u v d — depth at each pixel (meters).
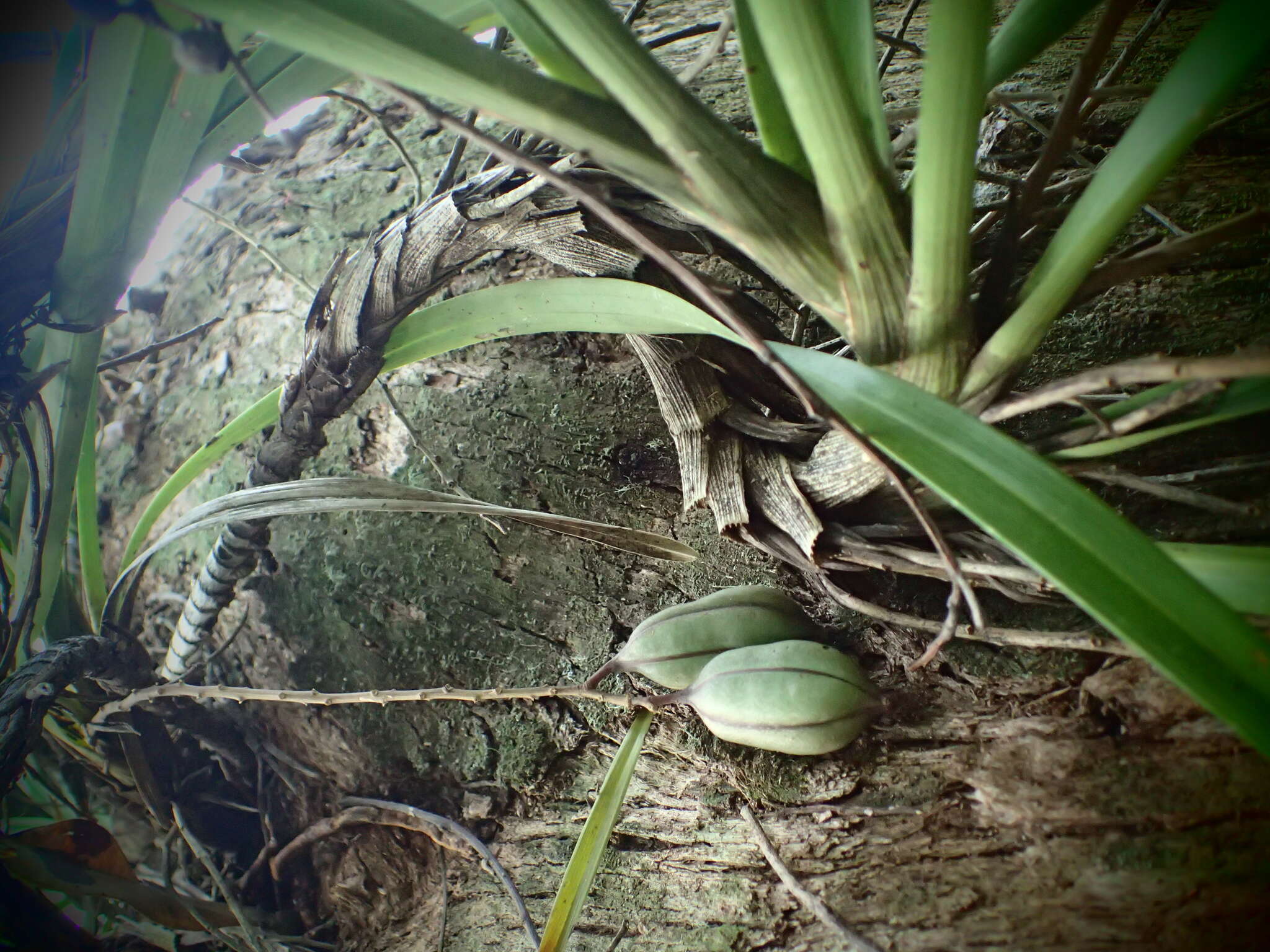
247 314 0.27
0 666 0.21
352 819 0.20
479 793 0.19
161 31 0.12
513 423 0.21
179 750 0.24
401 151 0.17
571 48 0.11
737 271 0.20
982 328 0.13
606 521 0.20
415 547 0.21
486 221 0.16
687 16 0.28
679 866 0.17
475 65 0.11
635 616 0.19
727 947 0.16
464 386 0.22
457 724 0.20
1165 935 0.13
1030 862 0.14
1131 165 0.10
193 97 0.14
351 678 0.21
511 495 0.21
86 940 0.22
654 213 0.15
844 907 0.15
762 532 0.16
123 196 0.15
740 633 0.16
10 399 0.20
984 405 0.13
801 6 0.10
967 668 0.16
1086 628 0.15
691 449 0.16
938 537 0.12
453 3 0.14
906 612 0.17
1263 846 0.13
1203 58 0.09
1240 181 0.18
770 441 0.16
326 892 0.22
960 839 0.15
